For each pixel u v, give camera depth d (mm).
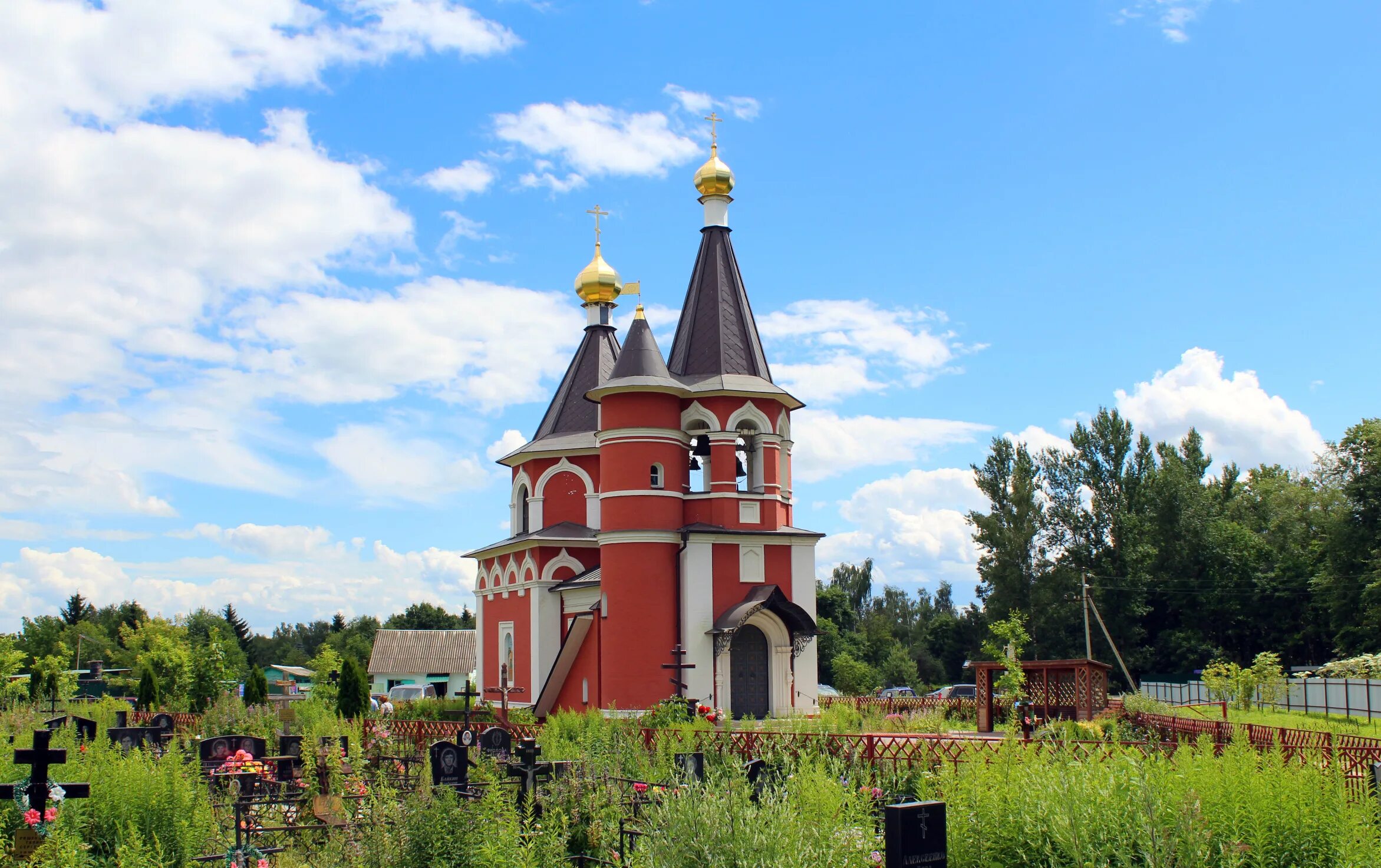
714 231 40031
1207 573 66750
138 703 40281
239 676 66812
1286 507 69000
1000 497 69688
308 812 16469
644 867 10578
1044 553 68562
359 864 12250
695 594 35062
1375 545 54375
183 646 55219
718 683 34719
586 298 47062
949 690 61750
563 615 41000
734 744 21062
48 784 12680
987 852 11016
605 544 35906
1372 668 40031
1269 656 38469
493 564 45781
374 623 134500
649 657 34594
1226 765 11586
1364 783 11852
